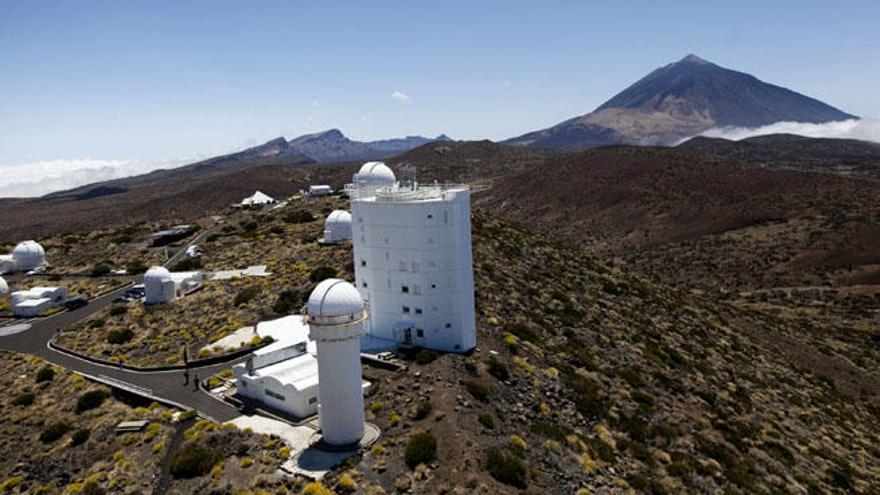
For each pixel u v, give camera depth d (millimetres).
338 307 30875
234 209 128500
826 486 40625
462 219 44844
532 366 45062
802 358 76125
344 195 122062
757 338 78500
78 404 41250
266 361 41875
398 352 44031
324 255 72438
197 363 46969
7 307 68750
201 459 31141
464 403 36188
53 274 84438
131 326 57562
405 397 36781
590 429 39188
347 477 28438
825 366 75188
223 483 29031
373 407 35875
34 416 40812
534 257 80438
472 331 46344
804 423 51844
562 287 69625
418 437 31266
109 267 85250
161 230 107688
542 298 63031
